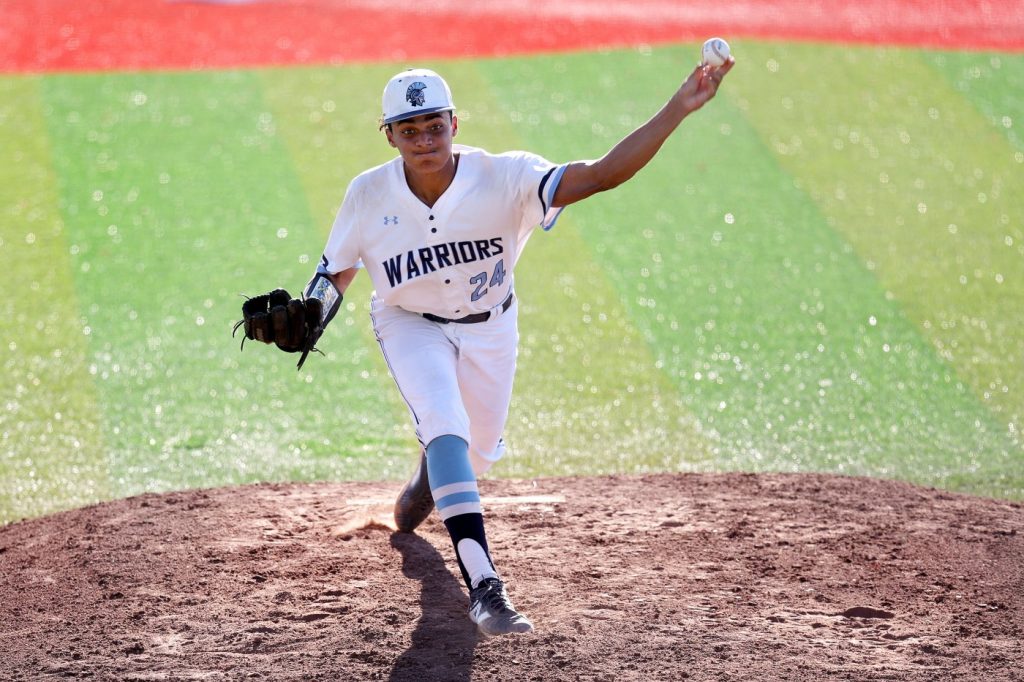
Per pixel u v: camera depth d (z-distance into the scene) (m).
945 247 33.03
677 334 28.94
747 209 34.84
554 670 13.21
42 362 27.03
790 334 28.92
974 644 13.92
